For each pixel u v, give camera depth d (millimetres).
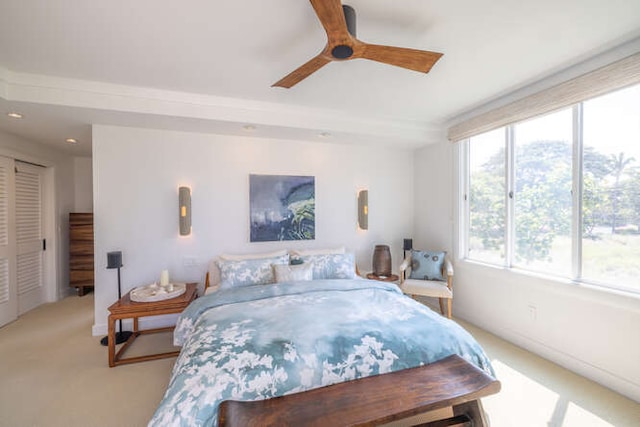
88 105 2439
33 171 3826
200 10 1572
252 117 2928
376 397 1320
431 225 3902
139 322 3113
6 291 3330
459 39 1887
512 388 2102
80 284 4324
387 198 4117
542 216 2584
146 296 2574
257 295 2400
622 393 2010
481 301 3162
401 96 2816
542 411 1866
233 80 2438
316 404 1271
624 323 2006
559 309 2402
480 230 3230
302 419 1182
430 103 3010
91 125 2953
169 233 3186
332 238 3850
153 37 1818
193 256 3270
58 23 1666
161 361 2506
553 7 1586
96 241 2965
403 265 3549
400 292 2699
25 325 3256
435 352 1666
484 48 1993
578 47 1990
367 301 2273
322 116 3195
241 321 1878
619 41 1923
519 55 2088
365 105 3057
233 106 2861
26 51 1963
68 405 1927
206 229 3311
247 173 3453
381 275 3639
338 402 1287
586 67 2168
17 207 3531
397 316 1979
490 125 2934
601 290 2086
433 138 3672
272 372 1412
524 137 2734
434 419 1808
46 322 3338
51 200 4086
